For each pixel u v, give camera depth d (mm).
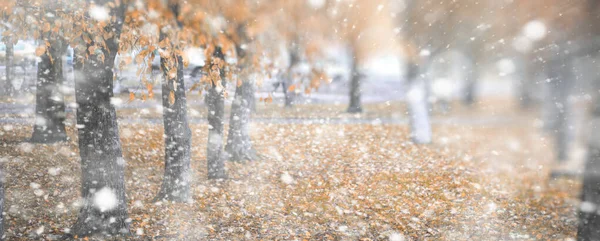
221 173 10867
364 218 8648
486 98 33062
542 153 13961
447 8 14227
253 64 9562
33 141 12023
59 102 12375
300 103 24812
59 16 6531
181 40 6680
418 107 15453
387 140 15789
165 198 8953
